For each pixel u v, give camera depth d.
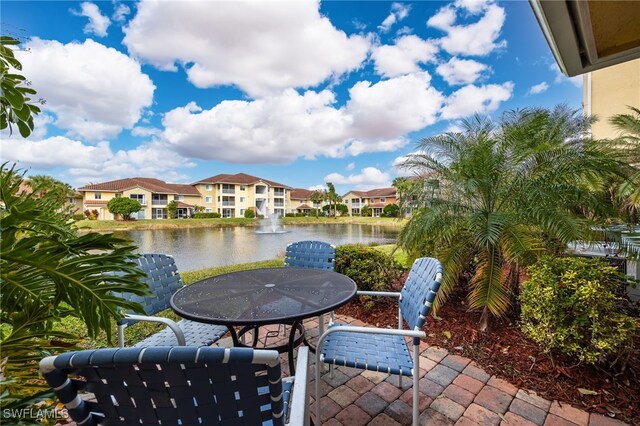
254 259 9.98
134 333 2.70
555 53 1.64
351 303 3.50
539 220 2.62
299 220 34.75
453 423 1.68
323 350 1.70
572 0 1.25
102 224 23.86
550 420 1.68
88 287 1.10
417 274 1.84
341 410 1.81
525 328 2.23
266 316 1.51
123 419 0.81
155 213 33.94
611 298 1.93
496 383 2.02
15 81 1.39
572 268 2.12
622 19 1.40
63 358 0.71
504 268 2.98
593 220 2.87
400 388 2.01
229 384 0.74
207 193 39.38
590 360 1.89
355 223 33.78
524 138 3.08
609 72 7.24
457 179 3.04
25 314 1.08
